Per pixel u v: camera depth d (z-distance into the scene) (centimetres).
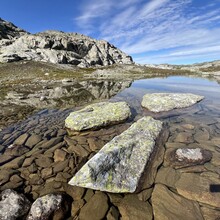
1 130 166
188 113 206
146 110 222
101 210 77
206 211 75
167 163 107
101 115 171
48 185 93
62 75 817
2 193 81
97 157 96
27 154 123
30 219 71
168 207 78
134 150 110
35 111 232
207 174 96
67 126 163
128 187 87
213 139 137
